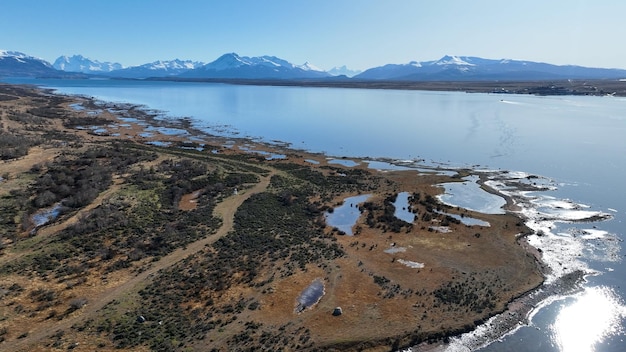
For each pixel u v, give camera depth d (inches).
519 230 2032.5
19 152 2847.0
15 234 1786.4
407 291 1492.4
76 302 1332.4
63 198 2186.3
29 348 1131.9
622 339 1253.1
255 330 1256.8
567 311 1391.5
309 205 2358.5
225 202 2315.5
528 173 3051.2
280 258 1716.3
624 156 3540.8
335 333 1258.0
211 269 1598.2
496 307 1407.5
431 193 2615.7
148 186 2406.5
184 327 1258.6
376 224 2116.1
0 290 1381.6
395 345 1230.3
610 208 2326.5
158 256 1684.3
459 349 1220.5
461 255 1780.3
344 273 1609.3
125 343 1168.8
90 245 1726.1
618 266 1688.0
